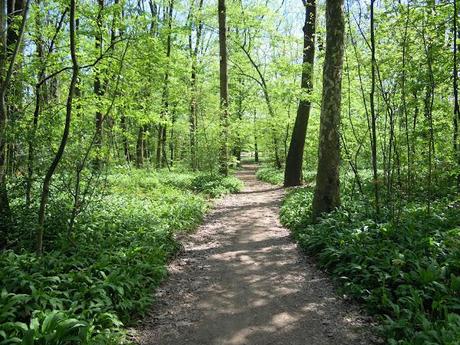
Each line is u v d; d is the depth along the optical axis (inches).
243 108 1295.5
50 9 400.8
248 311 249.0
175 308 253.3
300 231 406.3
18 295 199.5
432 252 268.2
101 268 262.5
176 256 358.6
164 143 1123.3
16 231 329.7
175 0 969.5
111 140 409.7
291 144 789.2
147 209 482.9
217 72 1155.9
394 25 335.0
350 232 332.2
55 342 174.1
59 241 309.4
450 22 339.6
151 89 715.4
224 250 384.2
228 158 909.2
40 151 317.7
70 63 406.6
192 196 620.1
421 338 182.2
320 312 243.4
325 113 400.5
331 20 385.1
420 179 401.1
